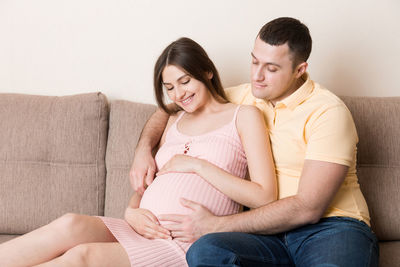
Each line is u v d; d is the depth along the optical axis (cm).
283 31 132
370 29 192
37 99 181
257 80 136
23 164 173
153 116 171
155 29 195
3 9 195
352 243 117
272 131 144
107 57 198
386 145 167
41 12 195
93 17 195
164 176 143
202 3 192
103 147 177
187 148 149
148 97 200
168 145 157
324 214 132
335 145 126
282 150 139
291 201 122
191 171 139
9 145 173
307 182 124
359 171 166
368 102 171
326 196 123
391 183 165
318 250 118
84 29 196
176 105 169
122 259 119
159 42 196
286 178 138
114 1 194
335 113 130
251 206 132
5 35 197
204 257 106
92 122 176
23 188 171
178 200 134
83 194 172
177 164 142
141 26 195
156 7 193
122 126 177
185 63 145
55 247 123
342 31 192
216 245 108
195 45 152
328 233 124
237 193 131
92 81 199
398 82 196
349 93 196
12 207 169
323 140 127
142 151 156
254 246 117
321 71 195
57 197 171
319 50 194
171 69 146
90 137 175
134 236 133
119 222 139
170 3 193
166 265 121
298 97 138
